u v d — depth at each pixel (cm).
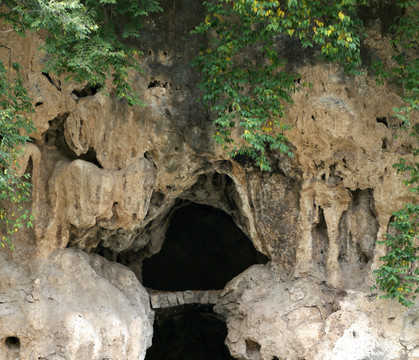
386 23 1434
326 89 1409
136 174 1402
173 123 1446
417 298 1395
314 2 1230
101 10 1298
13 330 1285
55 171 1379
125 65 1259
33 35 1300
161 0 1442
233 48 1288
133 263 1756
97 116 1372
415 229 1365
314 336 1416
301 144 1448
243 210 1585
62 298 1345
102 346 1337
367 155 1439
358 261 1506
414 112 1418
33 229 1372
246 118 1267
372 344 1395
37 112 1318
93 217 1371
